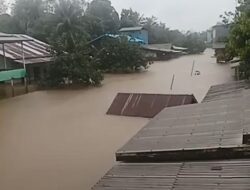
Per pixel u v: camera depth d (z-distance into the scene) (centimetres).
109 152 1219
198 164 683
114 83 3008
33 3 5072
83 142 1348
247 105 984
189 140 787
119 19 6600
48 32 4344
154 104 1691
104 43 4000
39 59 3025
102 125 1580
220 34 6003
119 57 3809
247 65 2014
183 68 4062
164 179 650
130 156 765
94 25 4719
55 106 2086
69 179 1014
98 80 2938
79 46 3000
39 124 1669
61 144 1339
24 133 1526
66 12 3984
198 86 2661
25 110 2005
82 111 1905
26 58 2956
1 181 1029
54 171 1078
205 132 828
